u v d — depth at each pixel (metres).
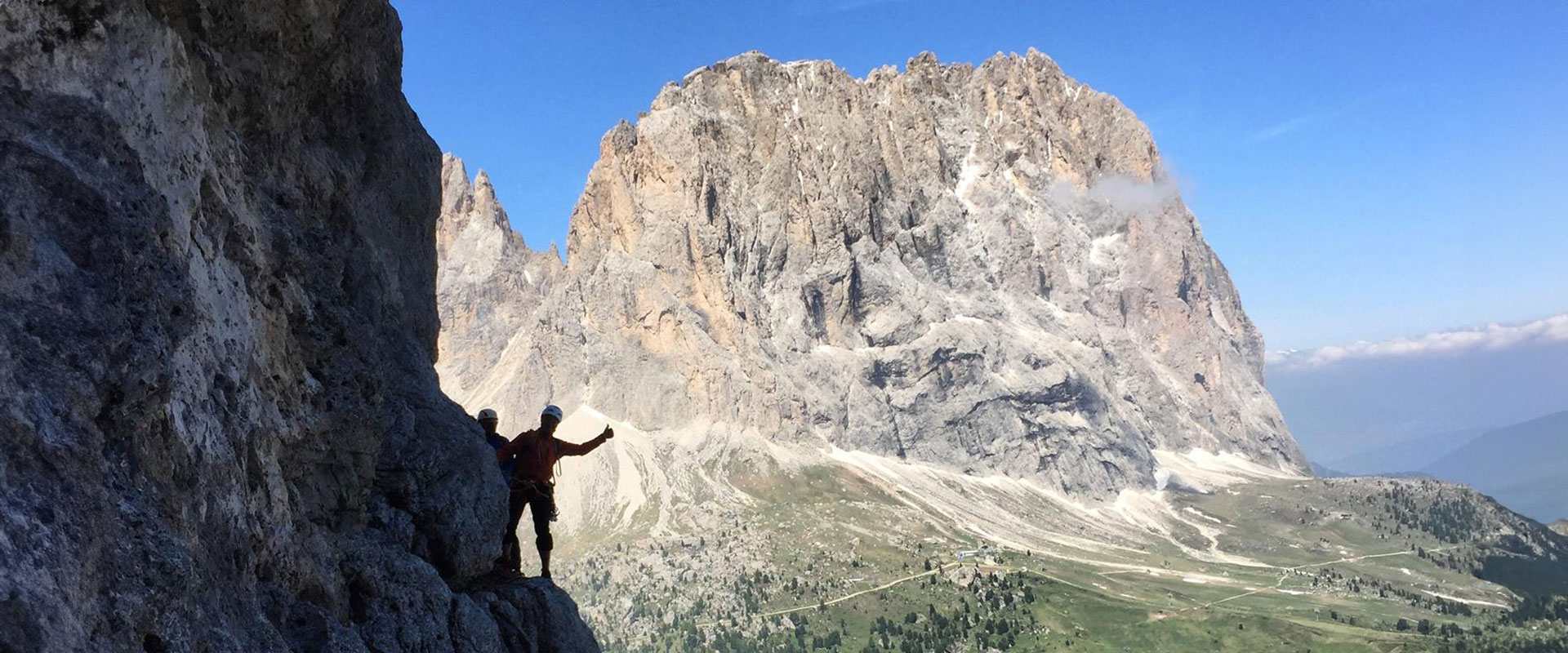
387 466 24.11
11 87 14.77
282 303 21.00
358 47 26.75
